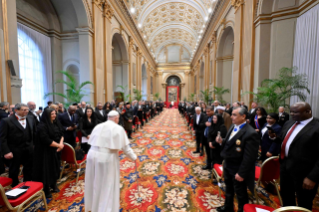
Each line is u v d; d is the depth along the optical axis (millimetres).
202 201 2479
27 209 2260
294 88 4066
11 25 4031
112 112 2125
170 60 27641
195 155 4391
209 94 11805
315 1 4262
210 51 13008
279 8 5117
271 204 2373
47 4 7074
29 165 2812
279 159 1980
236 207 2316
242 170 1728
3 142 2461
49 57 7379
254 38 5840
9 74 3977
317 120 1708
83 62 7141
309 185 1567
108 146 1915
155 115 14039
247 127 1870
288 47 5043
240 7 6895
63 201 2455
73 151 2809
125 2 10781
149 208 2320
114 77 12992
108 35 8680
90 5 7215
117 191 1970
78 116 4992
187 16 17719
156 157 4254
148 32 19078
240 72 7039
